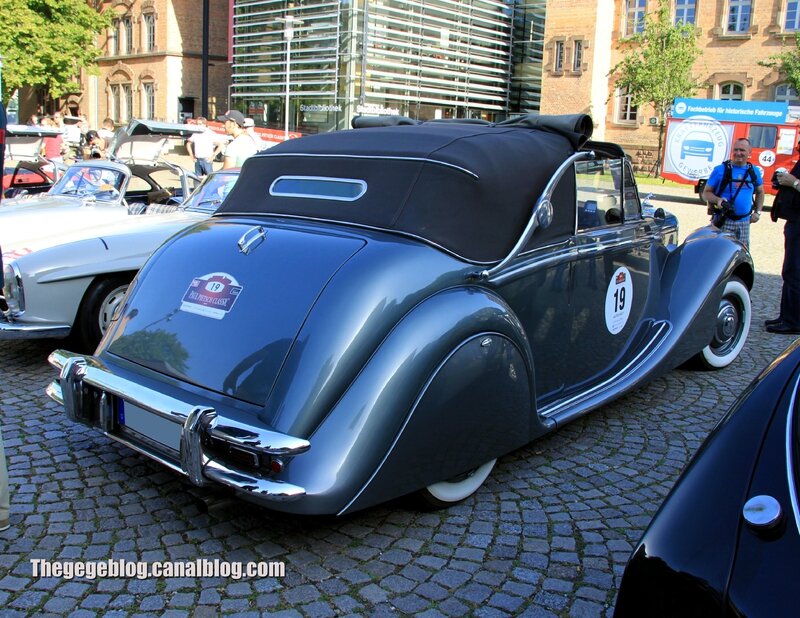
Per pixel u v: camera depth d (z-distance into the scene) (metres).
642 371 4.40
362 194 3.50
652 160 33.69
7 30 30.30
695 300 4.90
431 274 3.14
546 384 3.90
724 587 1.50
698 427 4.57
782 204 6.75
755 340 6.66
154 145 8.82
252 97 31.34
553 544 3.19
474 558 3.07
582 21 33.69
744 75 31.97
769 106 24.16
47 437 4.23
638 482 3.81
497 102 33.97
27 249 5.95
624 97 34.75
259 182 3.96
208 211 6.53
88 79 44.38
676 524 1.69
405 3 28.38
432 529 3.30
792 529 1.51
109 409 3.32
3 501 3.15
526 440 3.52
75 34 32.25
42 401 4.82
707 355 5.58
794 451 1.68
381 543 3.18
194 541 3.17
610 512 3.49
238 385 2.97
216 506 3.25
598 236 4.15
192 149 11.96
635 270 4.61
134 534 3.22
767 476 1.66
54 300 5.25
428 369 2.96
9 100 32.28
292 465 2.78
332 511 2.79
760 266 10.88
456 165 3.35
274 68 30.25
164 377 3.22
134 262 5.48
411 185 3.38
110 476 3.75
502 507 3.51
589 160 4.09
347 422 2.82
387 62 28.20
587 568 3.01
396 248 3.15
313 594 2.82
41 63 31.62
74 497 3.52
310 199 3.67
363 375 2.89
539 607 2.75
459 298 3.15
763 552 1.51
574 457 4.10
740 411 1.91
